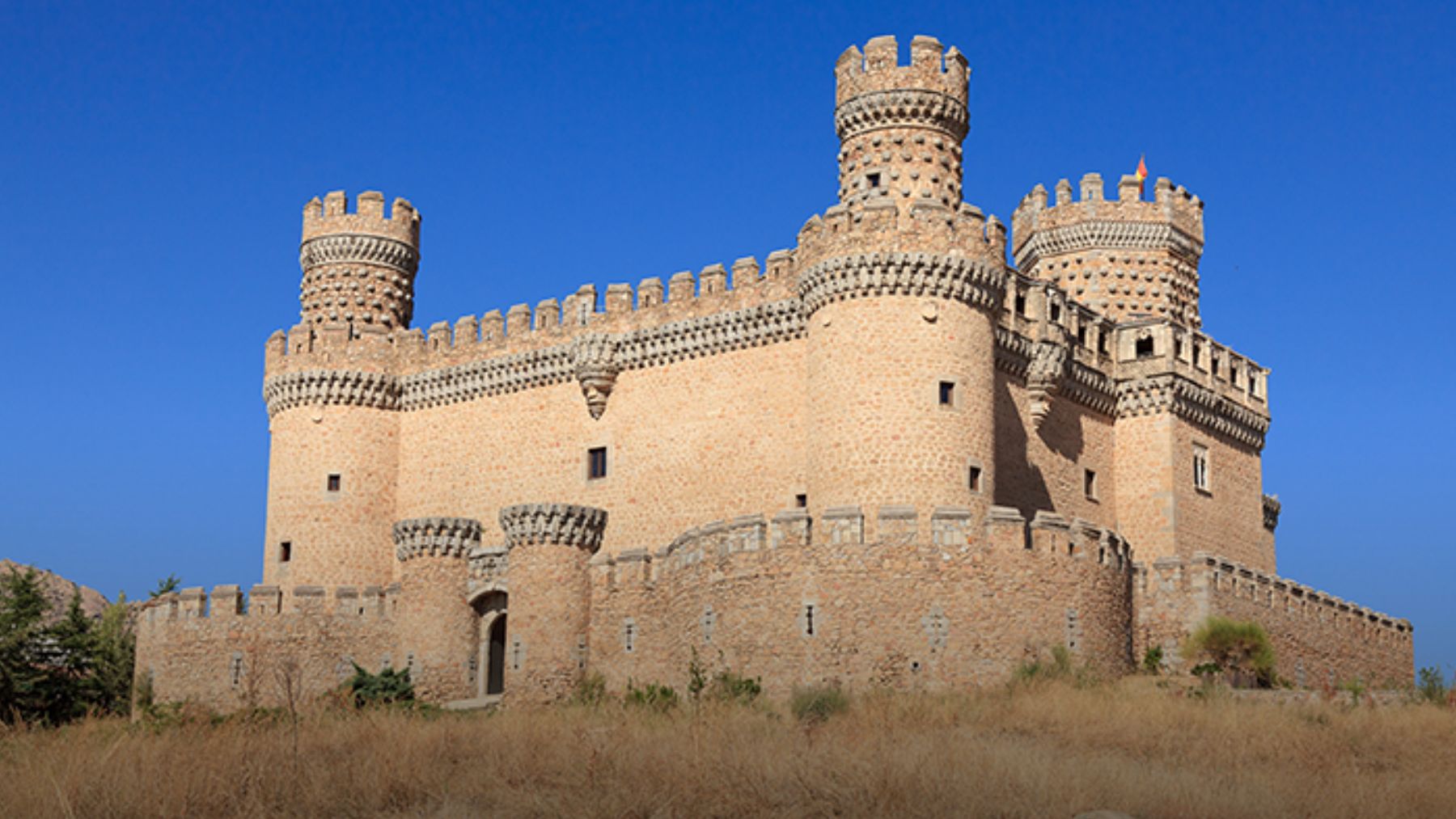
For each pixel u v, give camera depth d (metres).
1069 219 66.62
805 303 51.84
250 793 28.09
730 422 56.50
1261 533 66.12
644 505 57.91
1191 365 62.03
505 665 52.16
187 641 57.22
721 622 45.81
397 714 40.03
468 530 55.69
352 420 63.84
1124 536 60.34
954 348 49.94
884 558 43.88
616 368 59.59
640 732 33.03
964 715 37.31
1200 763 31.27
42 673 59.41
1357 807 27.20
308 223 67.94
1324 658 57.97
